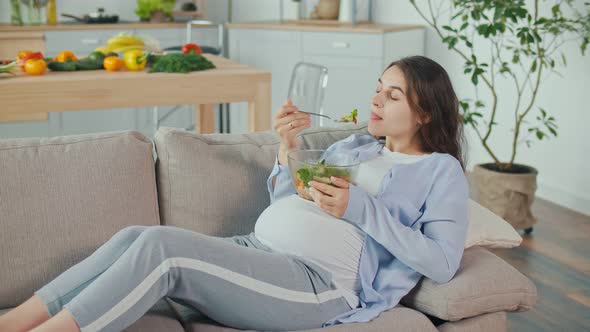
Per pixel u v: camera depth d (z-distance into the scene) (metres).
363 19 5.47
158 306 1.69
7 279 1.73
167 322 1.59
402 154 1.87
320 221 1.71
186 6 5.73
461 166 1.90
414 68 1.80
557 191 4.01
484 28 3.36
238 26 5.29
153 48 3.93
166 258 1.48
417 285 1.74
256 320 1.58
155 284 1.46
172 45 5.44
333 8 5.28
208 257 1.53
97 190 1.82
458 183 1.73
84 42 5.21
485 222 1.90
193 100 3.35
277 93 5.23
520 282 1.68
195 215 1.93
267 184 1.96
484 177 3.58
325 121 5.02
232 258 1.56
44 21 5.48
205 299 1.55
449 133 1.86
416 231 1.67
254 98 3.46
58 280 1.52
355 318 1.62
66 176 1.81
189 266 1.50
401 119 1.81
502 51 4.25
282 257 1.65
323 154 1.81
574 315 2.70
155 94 3.27
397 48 4.81
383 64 4.71
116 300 1.41
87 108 3.17
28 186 1.77
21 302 1.76
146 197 1.88
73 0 5.63
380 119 1.83
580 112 3.80
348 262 1.72
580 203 3.88
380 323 1.59
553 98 3.96
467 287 1.62
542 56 3.41
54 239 1.77
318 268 1.68
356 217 1.67
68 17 5.53
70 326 1.37
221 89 3.39
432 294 1.66
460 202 1.72
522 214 3.53
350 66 4.84
